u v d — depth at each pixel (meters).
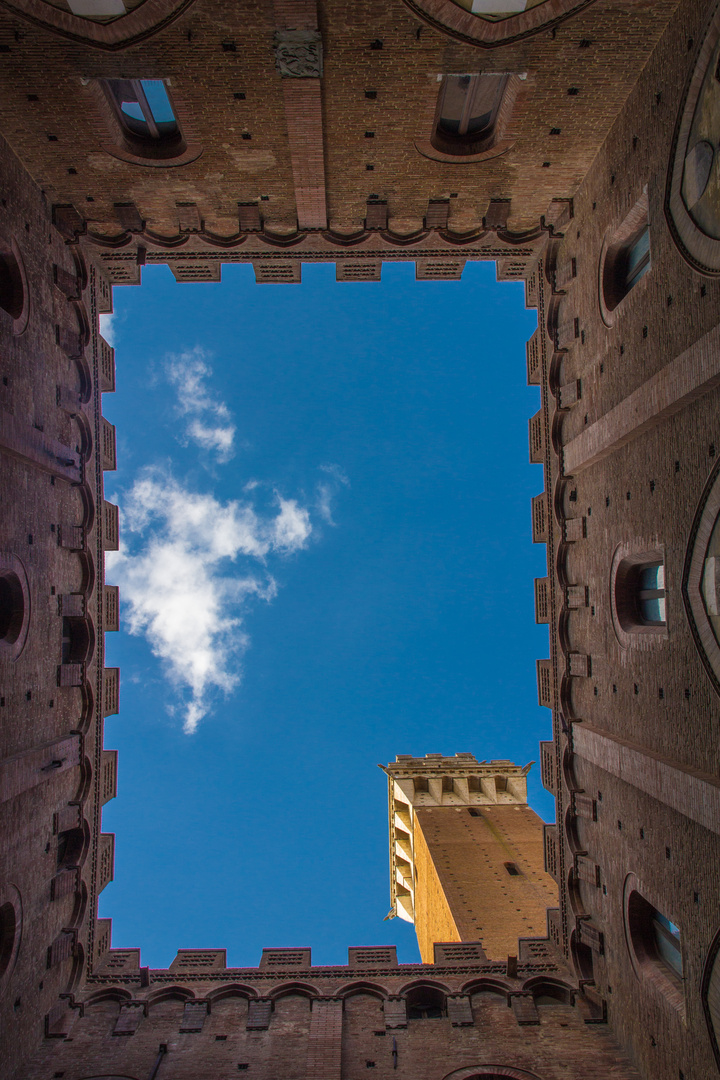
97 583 21.59
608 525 18.14
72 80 16.06
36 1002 17.36
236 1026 17.88
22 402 17.41
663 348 14.70
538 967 20.25
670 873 14.73
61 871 18.81
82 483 20.55
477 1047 17.23
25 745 17.08
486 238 21.66
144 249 21.75
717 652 12.89
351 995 19.08
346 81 16.25
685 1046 14.16
